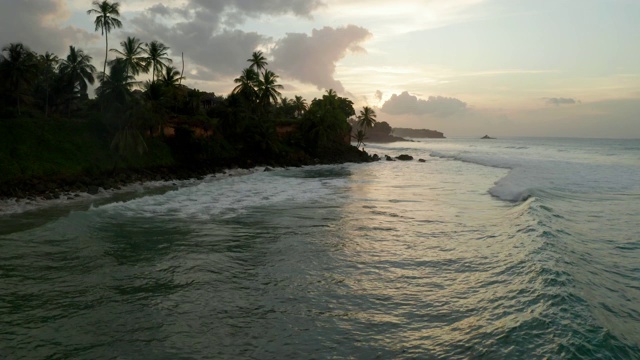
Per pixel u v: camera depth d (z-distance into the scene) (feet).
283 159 192.75
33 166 94.68
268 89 212.43
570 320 22.76
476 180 121.29
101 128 121.39
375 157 246.47
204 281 32.17
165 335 23.34
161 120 137.08
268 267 35.78
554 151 308.81
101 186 96.78
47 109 146.41
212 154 157.89
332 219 58.44
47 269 34.47
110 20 137.28
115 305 27.40
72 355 21.15
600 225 51.08
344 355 21.25
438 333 23.31
